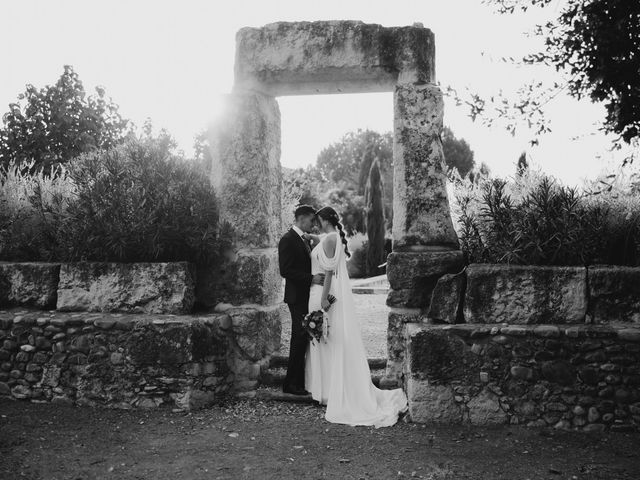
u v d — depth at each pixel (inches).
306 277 209.9
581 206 205.2
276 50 225.9
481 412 184.1
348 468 149.6
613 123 199.0
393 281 210.8
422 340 187.6
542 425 180.5
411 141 215.9
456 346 186.2
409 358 189.8
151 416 191.9
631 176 215.3
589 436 173.0
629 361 176.6
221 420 190.2
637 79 185.5
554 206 200.7
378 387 214.1
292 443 169.2
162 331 197.8
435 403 186.2
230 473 145.9
